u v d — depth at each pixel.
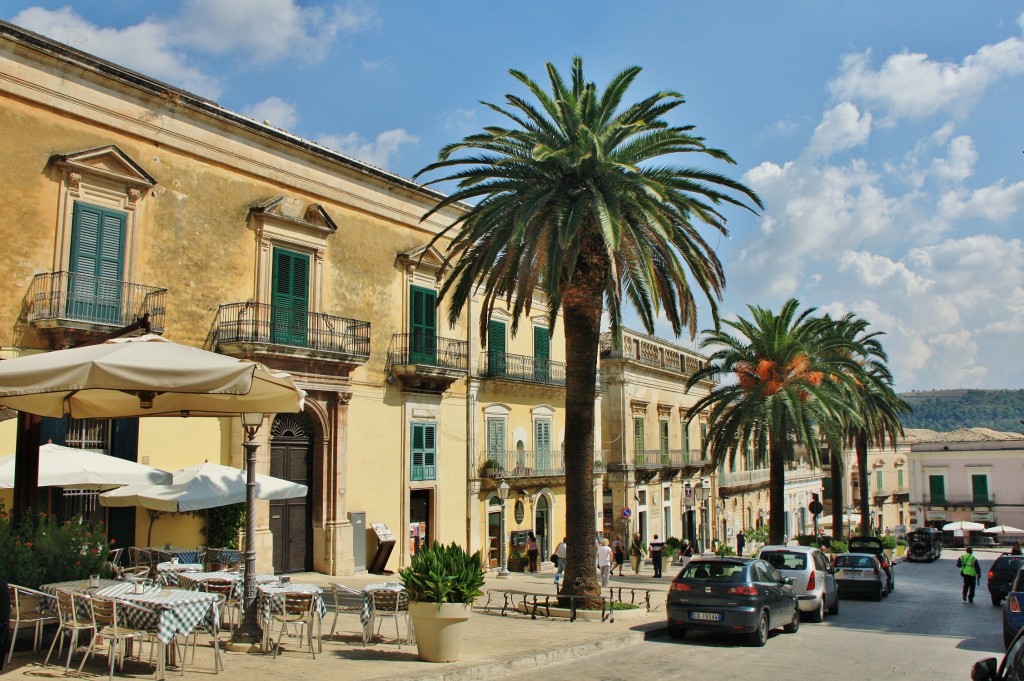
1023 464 76.81
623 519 39.38
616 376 40.84
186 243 20.47
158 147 20.12
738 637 16.20
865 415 38.38
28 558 10.22
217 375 9.19
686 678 11.53
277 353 21.42
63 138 18.31
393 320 26.38
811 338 31.67
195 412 11.70
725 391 30.55
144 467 14.31
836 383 31.72
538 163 17.64
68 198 18.22
